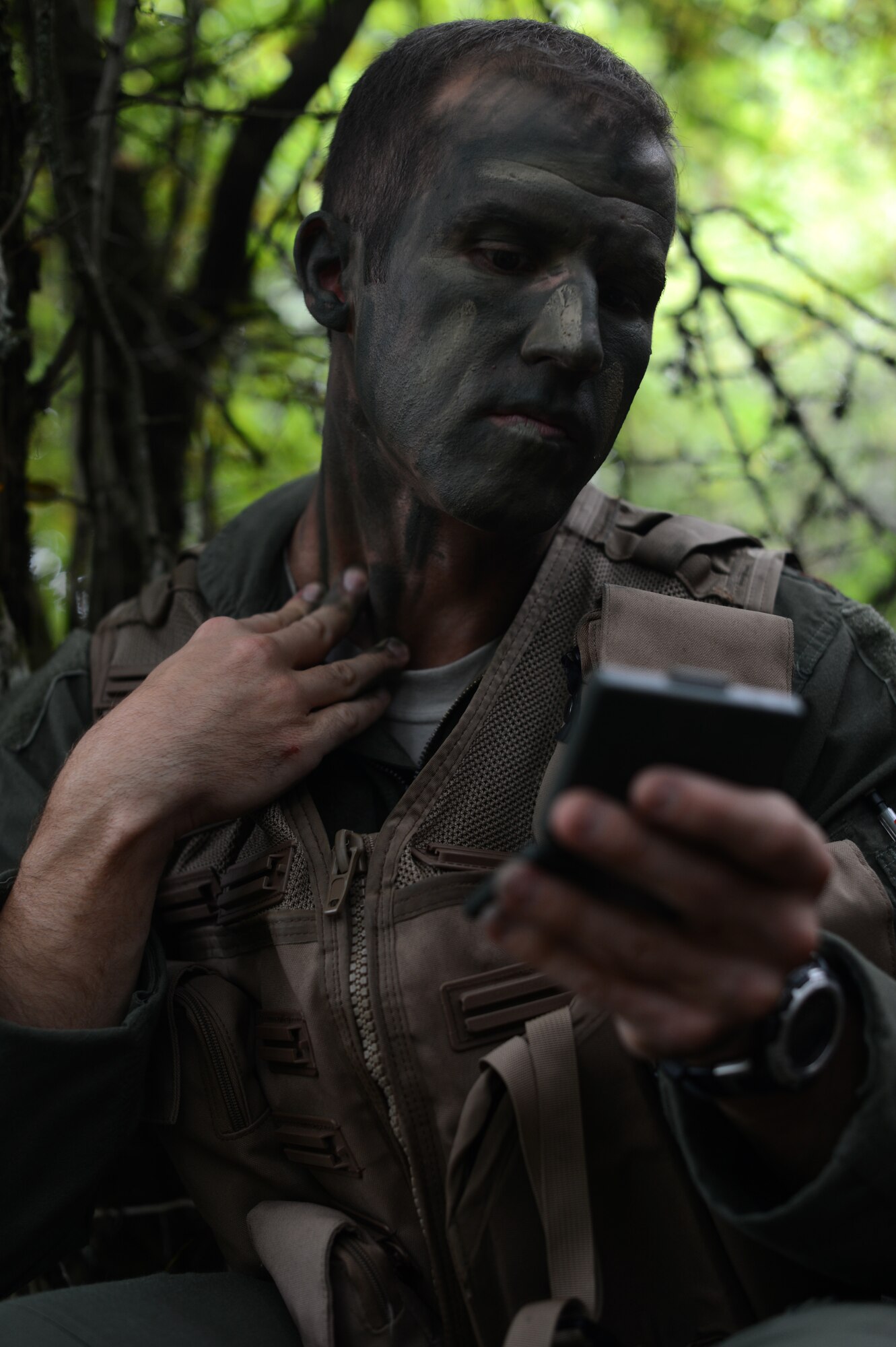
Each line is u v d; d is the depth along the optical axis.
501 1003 0.91
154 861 1.01
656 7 2.70
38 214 1.75
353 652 1.16
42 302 2.35
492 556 1.07
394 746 1.08
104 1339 0.88
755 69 2.95
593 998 0.61
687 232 1.88
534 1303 0.79
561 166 0.93
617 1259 0.87
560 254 0.94
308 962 0.97
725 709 0.58
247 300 2.13
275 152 2.15
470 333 0.95
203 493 1.98
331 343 1.13
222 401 1.99
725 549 1.12
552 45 0.99
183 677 1.04
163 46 2.01
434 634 1.11
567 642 1.05
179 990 1.02
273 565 1.21
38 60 1.49
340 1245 0.92
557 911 0.58
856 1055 0.71
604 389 0.98
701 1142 0.73
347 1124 0.96
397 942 0.94
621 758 0.58
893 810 1.00
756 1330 0.73
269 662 1.05
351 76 2.38
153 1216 1.41
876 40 2.85
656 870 0.55
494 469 0.95
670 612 1.00
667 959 0.58
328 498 1.14
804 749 1.01
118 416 1.99
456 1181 0.84
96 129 1.76
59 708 1.19
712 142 3.04
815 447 1.89
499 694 1.02
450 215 0.95
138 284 2.07
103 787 1.00
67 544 2.39
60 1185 0.96
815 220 3.31
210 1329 0.92
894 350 2.50
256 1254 1.00
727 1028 0.60
